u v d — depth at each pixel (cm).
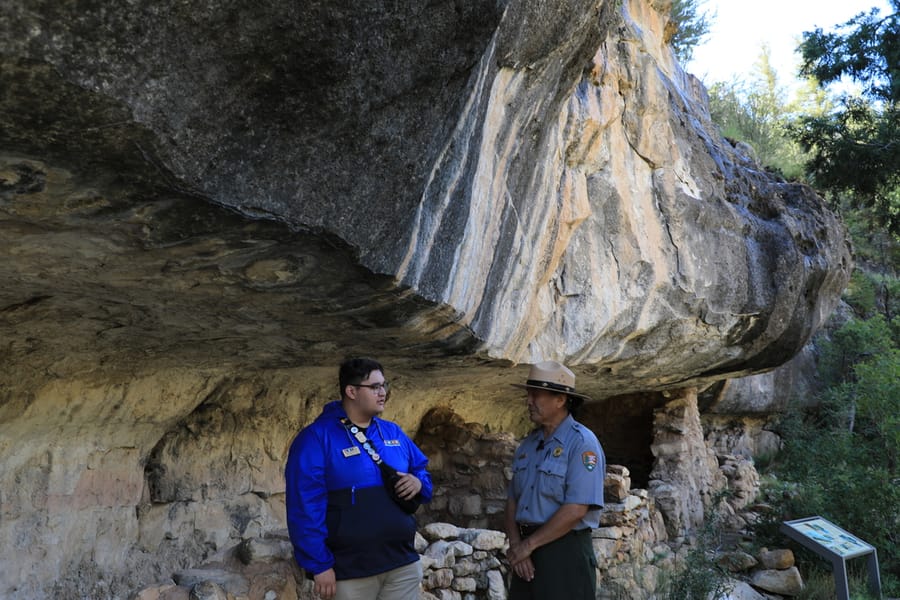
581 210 506
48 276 232
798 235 789
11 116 153
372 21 192
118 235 205
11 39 139
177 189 185
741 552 760
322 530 296
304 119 195
